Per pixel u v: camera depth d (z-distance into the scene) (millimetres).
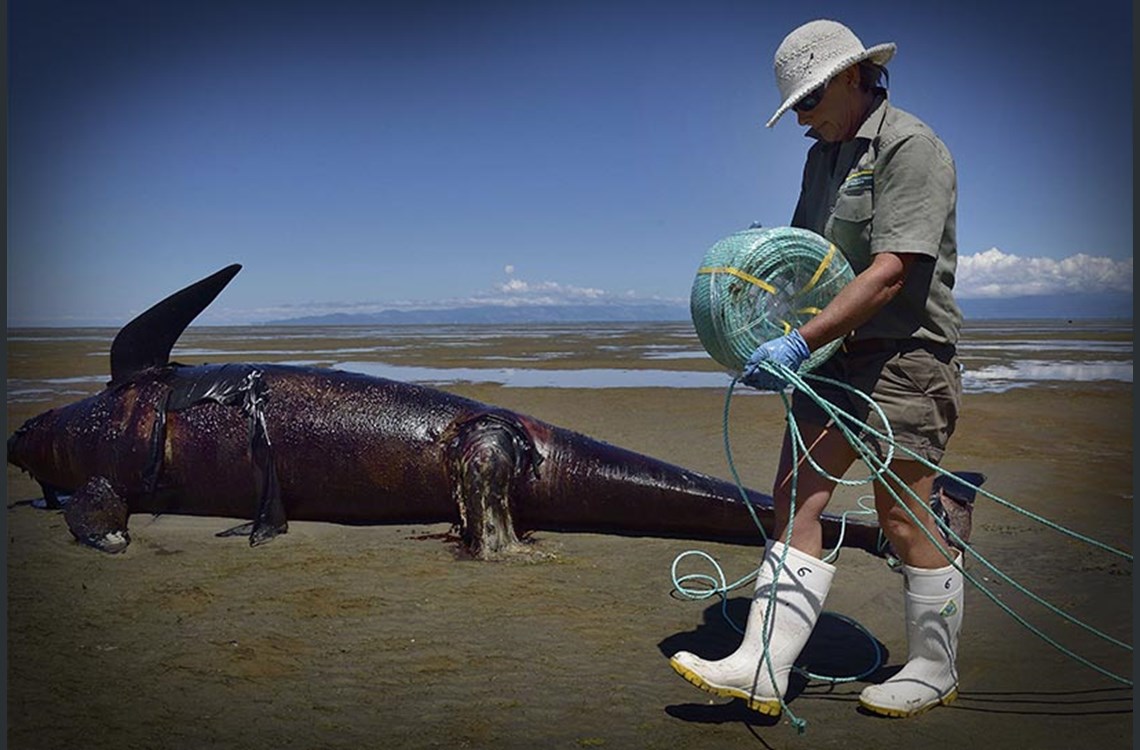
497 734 3713
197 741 3648
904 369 3900
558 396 15680
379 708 3963
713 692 3762
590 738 3680
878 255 3680
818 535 3982
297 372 7652
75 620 5086
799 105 3918
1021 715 3896
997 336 46875
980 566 6090
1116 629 4887
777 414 13039
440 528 7344
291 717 3871
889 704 3879
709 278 3926
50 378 20172
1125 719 3824
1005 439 10906
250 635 4848
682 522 7059
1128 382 17750
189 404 7469
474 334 69875
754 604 3889
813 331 3645
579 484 7117
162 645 4703
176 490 7508
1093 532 6832
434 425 7289
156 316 7680
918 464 3947
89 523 6816
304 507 7477
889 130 3793
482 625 5016
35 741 3639
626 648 4695
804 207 4336
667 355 30344
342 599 5457
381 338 58031
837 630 5000
